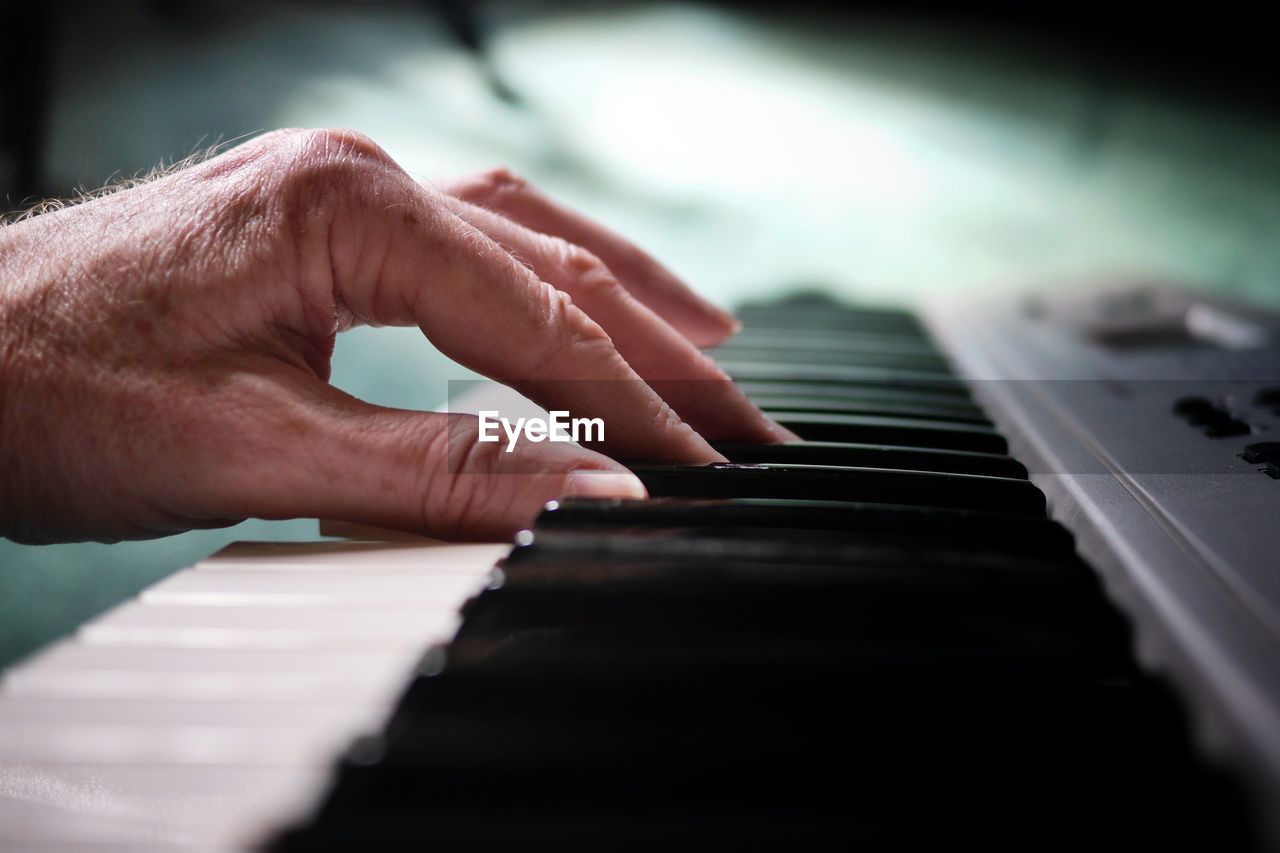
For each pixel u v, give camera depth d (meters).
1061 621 0.27
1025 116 1.57
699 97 1.57
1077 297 0.66
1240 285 1.09
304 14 1.38
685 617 0.26
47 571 0.61
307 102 1.26
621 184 1.32
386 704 0.24
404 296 0.33
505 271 0.33
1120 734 0.24
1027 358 0.50
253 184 0.32
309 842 0.22
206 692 0.24
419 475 0.31
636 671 0.25
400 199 0.32
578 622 0.26
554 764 0.23
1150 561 0.28
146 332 0.31
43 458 0.31
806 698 0.25
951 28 1.81
